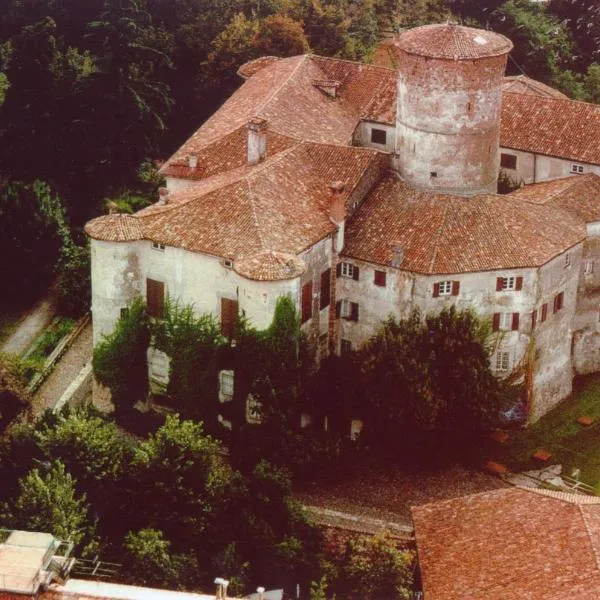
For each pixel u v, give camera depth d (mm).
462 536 83250
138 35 139125
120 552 85750
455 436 103125
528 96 120625
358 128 121875
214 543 88062
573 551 79250
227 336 99188
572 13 168625
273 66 128625
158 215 100750
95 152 132375
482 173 107688
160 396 104000
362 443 102250
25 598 61594
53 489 84562
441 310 101375
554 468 101500
